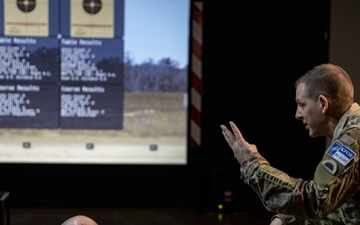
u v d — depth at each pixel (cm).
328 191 220
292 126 508
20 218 478
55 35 500
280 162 511
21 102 505
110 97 509
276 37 499
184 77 509
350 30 491
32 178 510
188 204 519
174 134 513
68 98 507
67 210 502
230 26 499
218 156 511
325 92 236
